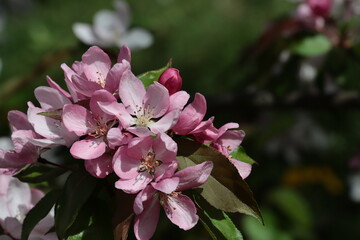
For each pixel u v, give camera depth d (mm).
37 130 688
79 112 675
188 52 2051
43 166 717
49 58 1107
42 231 728
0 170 696
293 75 1092
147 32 1222
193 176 658
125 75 677
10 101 1145
